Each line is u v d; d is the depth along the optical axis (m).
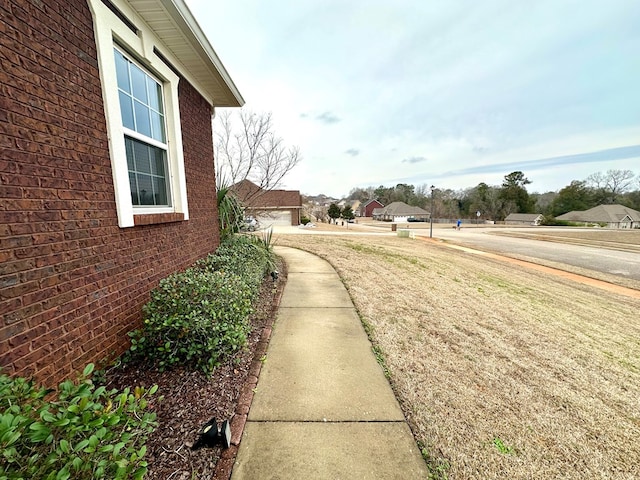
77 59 1.94
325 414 1.89
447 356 2.83
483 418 1.95
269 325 3.27
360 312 3.82
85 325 1.94
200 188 4.22
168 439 1.57
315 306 4.00
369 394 2.13
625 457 1.69
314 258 7.81
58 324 1.72
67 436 0.89
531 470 1.55
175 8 2.62
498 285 6.22
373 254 9.15
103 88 2.18
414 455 1.60
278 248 9.70
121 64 2.56
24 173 1.53
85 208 1.97
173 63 3.40
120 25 2.38
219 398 1.96
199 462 1.46
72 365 1.81
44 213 1.65
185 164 3.74
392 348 2.89
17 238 1.48
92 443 0.84
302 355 2.67
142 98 2.89
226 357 2.37
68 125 1.84
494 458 1.61
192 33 3.00
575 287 6.93
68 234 1.82
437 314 4.00
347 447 1.63
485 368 2.65
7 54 1.44
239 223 6.27
